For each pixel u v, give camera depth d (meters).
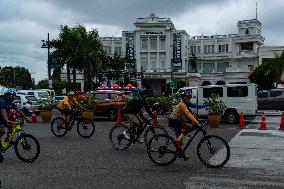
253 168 9.25
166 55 82.94
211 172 8.79
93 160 10.29
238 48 89.06
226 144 9.27
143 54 83.75
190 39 94.06
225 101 22.89
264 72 67.75
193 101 24.05
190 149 12.20
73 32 53.06
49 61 44.78
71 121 15.62
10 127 10.07
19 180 7.94
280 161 10.19
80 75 85.44
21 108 29.91
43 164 9.70
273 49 80.12
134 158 10.62
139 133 12.05
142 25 83.12
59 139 14.88
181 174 8.58
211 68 91.88
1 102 10.01
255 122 23.50
